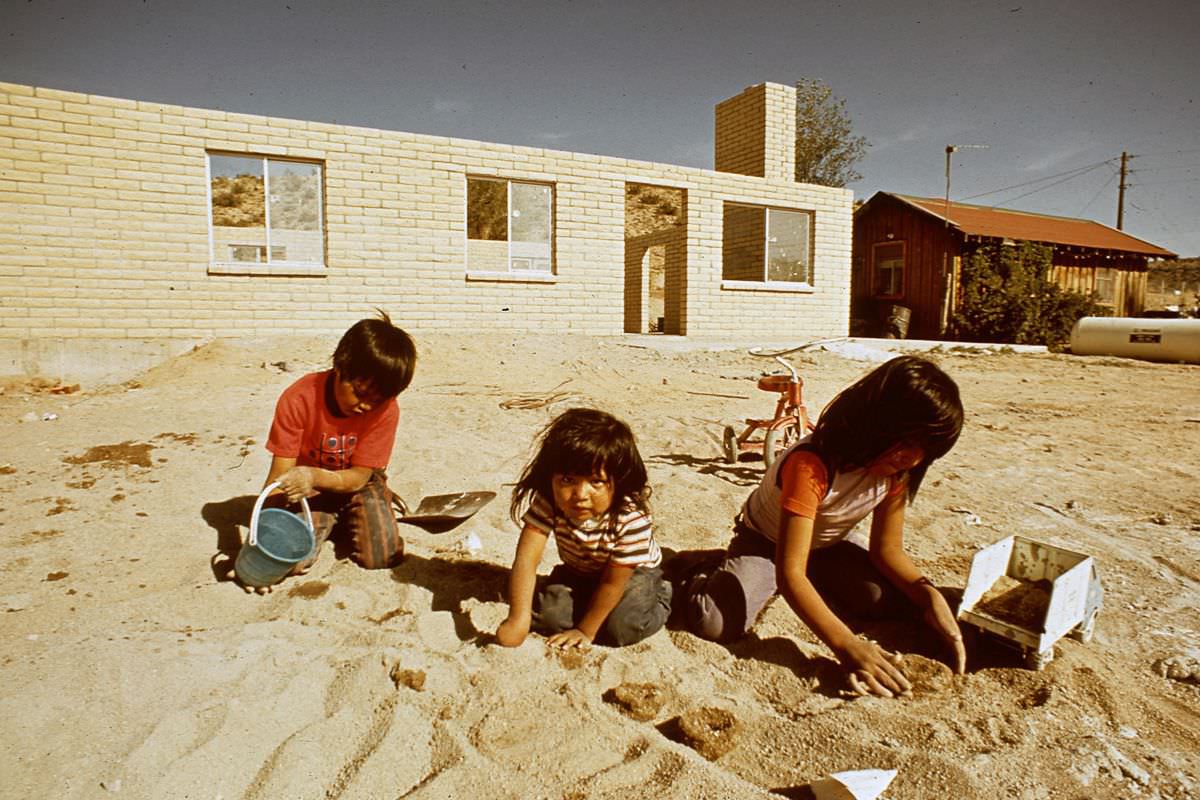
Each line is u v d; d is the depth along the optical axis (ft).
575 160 43.57
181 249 34.60
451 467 16.61
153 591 10.13
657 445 19.71
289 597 9.94
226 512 13.34
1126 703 7.98
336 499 11.78
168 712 6.93
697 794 6.30
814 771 6.83
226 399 22.82
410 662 8.05
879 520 9.62
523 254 43.32
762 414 24.29
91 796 5.91
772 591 9.49
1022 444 21.45
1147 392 34.27
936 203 77.51
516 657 8.38
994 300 64.03
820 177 100.17
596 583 9.55
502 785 6.38
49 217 32.24
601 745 6.99
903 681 8.05
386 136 38.58
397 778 6.47
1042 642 8.28
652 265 94.99
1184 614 10.24
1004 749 7.13
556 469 8.18
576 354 36.99
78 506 13.32
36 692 7.01
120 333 33.76
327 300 37.88
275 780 6.28
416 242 39.68
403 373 10.10
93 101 32.60
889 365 8.36
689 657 8.90
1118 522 14.20
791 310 51.60
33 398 25.16
